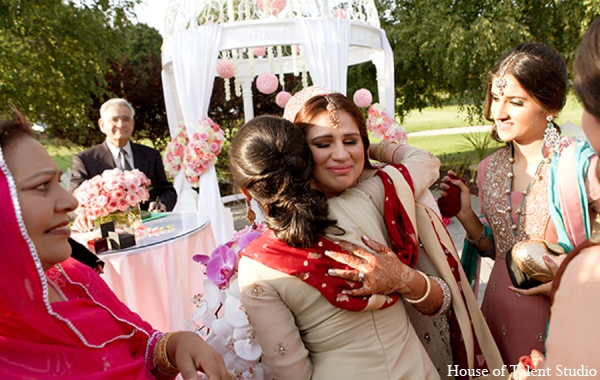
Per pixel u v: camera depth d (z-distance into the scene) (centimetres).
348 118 130
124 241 255
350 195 135
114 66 888
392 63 505
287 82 923
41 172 94
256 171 115
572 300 74
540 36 800
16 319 91
